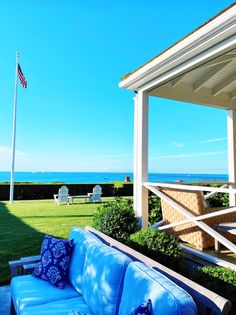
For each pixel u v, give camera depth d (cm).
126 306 169
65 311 202
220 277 205
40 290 236
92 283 212
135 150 441
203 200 357
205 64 324
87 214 780
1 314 262
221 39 276
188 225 377
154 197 515
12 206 982
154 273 172
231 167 531
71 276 250
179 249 301
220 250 355
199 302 157
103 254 215
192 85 473
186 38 296
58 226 598
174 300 139
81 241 262
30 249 432
